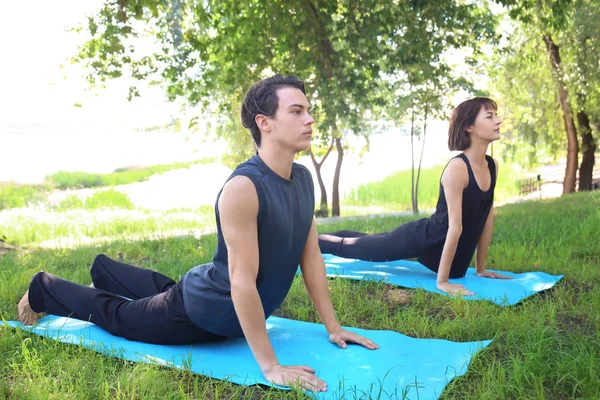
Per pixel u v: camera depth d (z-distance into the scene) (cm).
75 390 273
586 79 1775
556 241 591
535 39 1875
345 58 1262
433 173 3525
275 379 280
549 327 335
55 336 343
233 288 287
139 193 2902
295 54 1248
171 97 1361
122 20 1106
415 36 1204
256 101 289
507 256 550
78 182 3272
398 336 340
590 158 2053
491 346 326
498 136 439
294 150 289
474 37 1430
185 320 321
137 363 307
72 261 616
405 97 1972
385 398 263
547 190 3019
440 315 397
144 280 381
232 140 2228
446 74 1584
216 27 1257
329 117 1370
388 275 491
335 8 1175
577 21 1652
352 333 331
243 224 283
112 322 341
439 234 468
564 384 276
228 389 281
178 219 1817
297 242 308
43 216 1809
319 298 335
